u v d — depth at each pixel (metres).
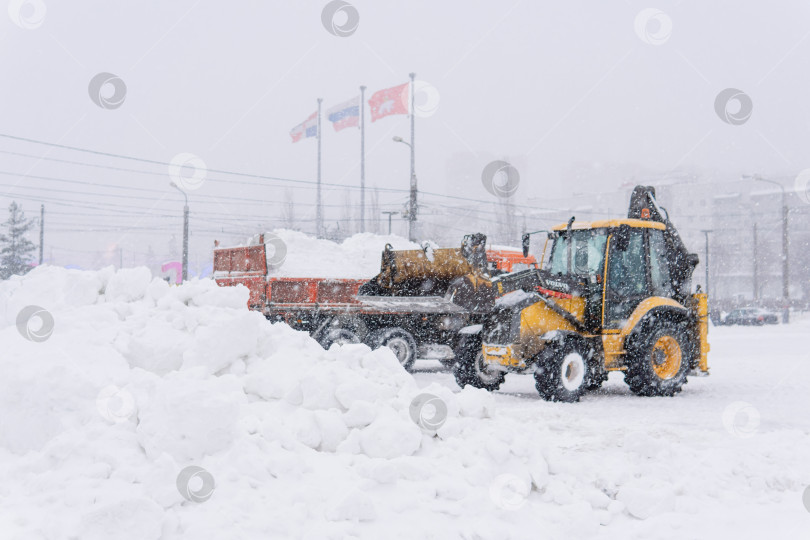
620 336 9.18
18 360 4.62
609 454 5.19
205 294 6.02
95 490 3.41
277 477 3.81
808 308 52.22
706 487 4.50
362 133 41.34
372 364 5.40
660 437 6.02
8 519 3.31
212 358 5.14
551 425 6.47
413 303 11.28
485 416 5.34
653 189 10.28
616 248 9.30
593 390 9.91
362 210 41.22
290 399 4.80
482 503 3.82
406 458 4.12
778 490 4.57
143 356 5.14
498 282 9.70
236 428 4.01
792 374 11.97
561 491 4.18
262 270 11.07
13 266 52.31
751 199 76.88
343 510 3.49
